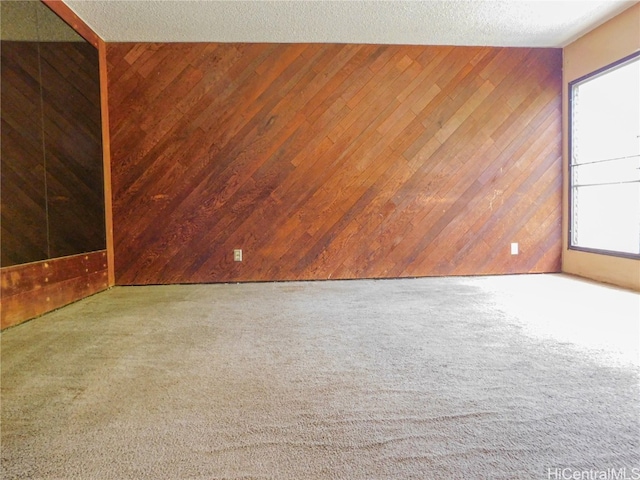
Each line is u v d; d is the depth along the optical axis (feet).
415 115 12.52
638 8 10.26
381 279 12.64
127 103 11.78
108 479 3.17
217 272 12.30
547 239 13.14
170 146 11.96
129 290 11.33
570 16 10.85
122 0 9.61
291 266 12.47
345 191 12.47
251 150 12.15
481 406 4.33
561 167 13.05
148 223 12.05
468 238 12.87
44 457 3.47
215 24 10.88
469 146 12.71
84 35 10.55
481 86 12.64
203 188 12.12
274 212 12.32
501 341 6.50
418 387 4.83
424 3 10.06
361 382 4.99
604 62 11.30
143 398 4.60
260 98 12.09
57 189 9.21
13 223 7.76
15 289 7.78
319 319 8.02
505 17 10.84
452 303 9.28
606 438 3.68
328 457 3.43
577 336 6.72
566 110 12.77
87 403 4.49
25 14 8.18
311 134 12.26
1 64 7.48
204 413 4.23
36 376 5.26
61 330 7.40
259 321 7.92
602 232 12.16
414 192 12.65
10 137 7.68
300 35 11.65
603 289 10.64
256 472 3.24
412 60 12.42
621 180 11.27
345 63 12.23
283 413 4.22
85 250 10.46
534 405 4.33
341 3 9.96
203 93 11.95
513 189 12.92
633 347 6.17
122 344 6.57
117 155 11.85
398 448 3.56
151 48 11.75
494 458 3.40
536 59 12.78
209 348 6.32
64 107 9.58
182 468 3.30
